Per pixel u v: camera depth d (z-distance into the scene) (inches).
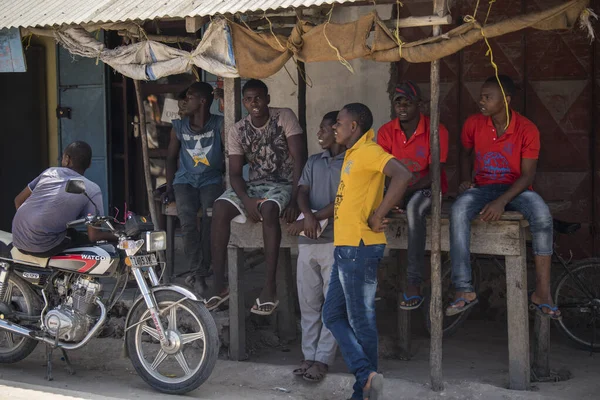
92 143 332.2
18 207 210.4
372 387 165.0
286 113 210.5
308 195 196.9
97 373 208.5
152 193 248.7
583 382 192.9
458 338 240.8
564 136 267.9
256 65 194.1
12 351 209.2
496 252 185.0
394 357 219.9
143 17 194.5
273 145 211.5
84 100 331.6
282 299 235.9
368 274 169.2
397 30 177.0
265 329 237.3
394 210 193.2
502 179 192.4
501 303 259.4
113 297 211.9
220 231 206.5
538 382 193.9
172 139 247.0
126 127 337.1
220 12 186.4
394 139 202.4
